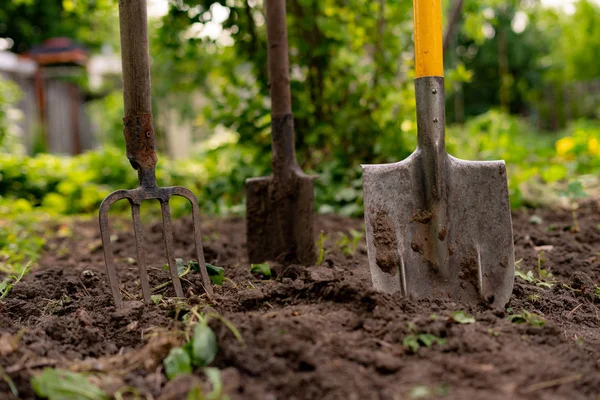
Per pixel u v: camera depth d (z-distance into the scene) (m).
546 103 13.73
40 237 3.95
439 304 1.86
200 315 1.74
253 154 4.52
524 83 17.33
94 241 3.74
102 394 1.38
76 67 10.86
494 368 1.42
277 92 2.59
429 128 2.02
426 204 2.01
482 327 1.66
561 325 1.87
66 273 2.58
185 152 11.48
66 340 1.68
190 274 2.25
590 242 3.12
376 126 4.47
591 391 1.35
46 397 1.36
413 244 1.99
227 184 4.52
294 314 1.75
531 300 2.04
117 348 1.68
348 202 4.20
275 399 1.31
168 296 2.06
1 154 5.64
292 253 2.60
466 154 5.74
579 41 14.73
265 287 2.05
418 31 2.05
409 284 1.95
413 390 1.32
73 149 11.26
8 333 1.65
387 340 1.58
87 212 5.47
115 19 9.73
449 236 2.00
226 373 1.39
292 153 2.62
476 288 1.95
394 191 2.02
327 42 4.38
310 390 1.34
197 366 1.48
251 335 1.54
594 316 1.98
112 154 5.96
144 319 1.81
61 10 13.46
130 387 1.41
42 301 2.12
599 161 5.29
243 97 4.36
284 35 2.59
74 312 1.93
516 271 2.40
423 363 1.46
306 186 2.55
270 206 2.64
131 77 1.96
